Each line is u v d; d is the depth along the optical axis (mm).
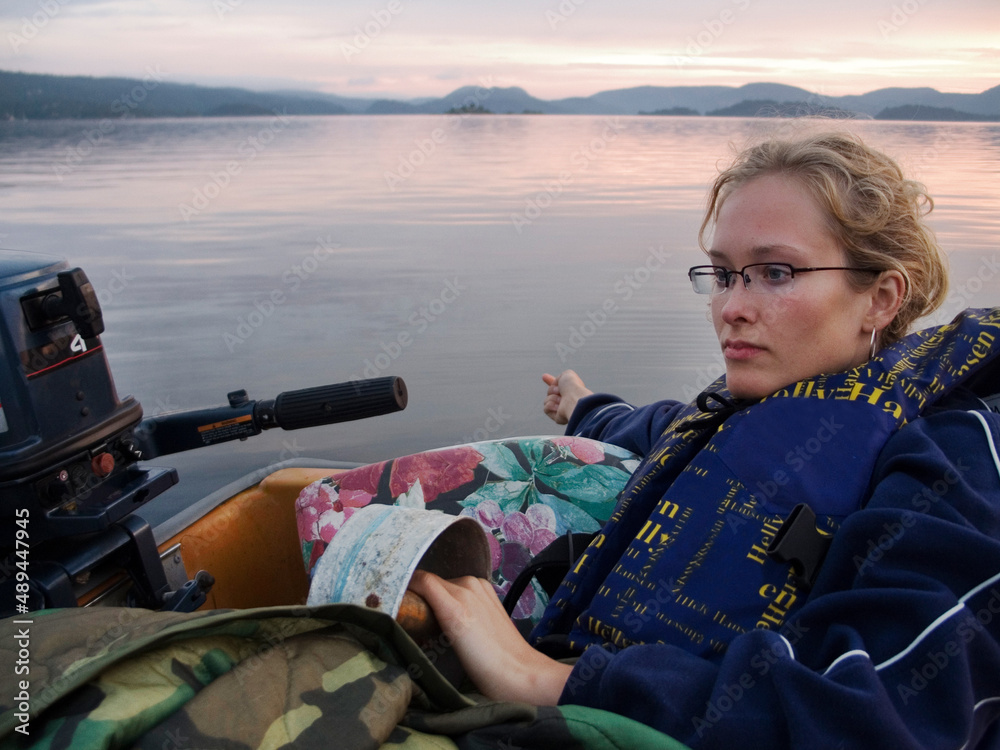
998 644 759
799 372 975
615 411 1567
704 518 942
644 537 970
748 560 901
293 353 3926
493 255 6215
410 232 7344
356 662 782
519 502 1264
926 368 992
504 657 904
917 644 734
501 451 1318
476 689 1002
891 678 738
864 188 933
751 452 944
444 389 3436
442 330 4227
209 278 5586
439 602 911
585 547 1175
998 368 1072
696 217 7785
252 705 711
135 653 735
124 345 4070
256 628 804
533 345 3951
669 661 835
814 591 855
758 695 766
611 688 831
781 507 910
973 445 880
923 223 1017
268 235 7336
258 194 10328
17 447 1071
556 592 1088
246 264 6070
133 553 1234
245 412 1285
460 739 810
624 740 769
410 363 3754
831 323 954
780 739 740
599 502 1276
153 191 10492
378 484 1290
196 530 1482
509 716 799
